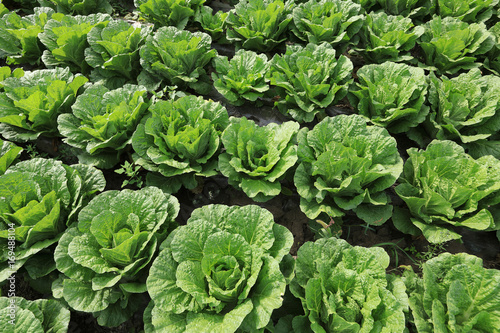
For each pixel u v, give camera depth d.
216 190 1.47
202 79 1.74
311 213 1.24
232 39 1.85
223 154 1.34
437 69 1.78
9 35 1.80
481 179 1.18
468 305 0.92
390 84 1.54
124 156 1.52
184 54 1.60
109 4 2.15
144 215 1.09
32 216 1.06
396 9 1.97
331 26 1.76
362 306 0.94
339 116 1.35
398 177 1.27
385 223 1.39
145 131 1.32
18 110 1.48
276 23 1.86
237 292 0.94
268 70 1.64
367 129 1.33
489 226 1.18
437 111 1.52
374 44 1.78
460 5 1.88
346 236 1.36
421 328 0.91
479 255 1.32
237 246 0.96
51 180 1.16
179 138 1.29
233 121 1.42
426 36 1.82
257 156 1.35
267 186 1.27
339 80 1.60
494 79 1.50
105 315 1.03
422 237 1.32
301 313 1.04
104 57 1.65
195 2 1.98
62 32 1.69
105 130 1.35
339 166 1.19
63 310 0.99
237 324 0.88
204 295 0.93
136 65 1.71
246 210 1.05
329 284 0.97
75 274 1.00
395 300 0.90
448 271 0.98
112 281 0.98
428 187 1.18
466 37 1.73
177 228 1.05
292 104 1.65
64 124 1.39
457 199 1.18
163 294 0.94
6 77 1.60
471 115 1.48
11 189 1.10
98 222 1.02
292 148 1.29
